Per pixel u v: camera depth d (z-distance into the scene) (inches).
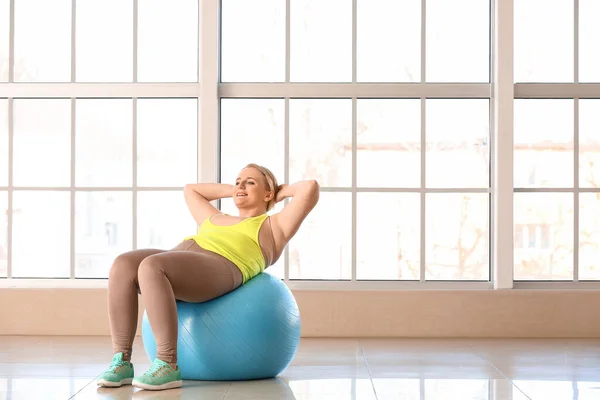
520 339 237.9
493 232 248.7
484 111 251.4
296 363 192.5
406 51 252.2
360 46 252.2
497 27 245.0
